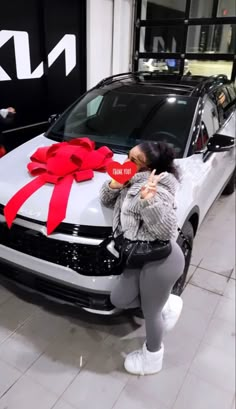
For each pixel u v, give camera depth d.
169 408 1.71
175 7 5.87
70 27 5.24
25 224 1.81
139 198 1.38
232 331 2.20
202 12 5.68
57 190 1.87
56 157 2.07
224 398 1.77
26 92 4.89
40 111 5.25
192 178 2.22
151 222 1.36
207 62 5.97
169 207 1.38
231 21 5.47
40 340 2.07
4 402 1.69
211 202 2.96
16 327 2.15
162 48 6.28
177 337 2.14
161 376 1.87
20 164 2.25
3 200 1.93
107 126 2.70
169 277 1.54
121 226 1.55
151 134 2.52
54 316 2.25
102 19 5.66
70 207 1.77
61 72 5.37
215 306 2.42
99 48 5.82
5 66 4.43
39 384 1.79
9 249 1.91
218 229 3.48
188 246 2.21
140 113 2.71
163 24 6.07
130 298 1.67
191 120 2.53
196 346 2.08
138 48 6.46
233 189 4.20
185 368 1.93
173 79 3.27
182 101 2.71
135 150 1.49
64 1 4.96
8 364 1.90
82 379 1.83
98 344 2.06
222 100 3.31
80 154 2.09
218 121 3.04
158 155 1.45
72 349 2.02
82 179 1.97
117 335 2.13
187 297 2.49
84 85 5.94
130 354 1.89
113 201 1.72
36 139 2.74
